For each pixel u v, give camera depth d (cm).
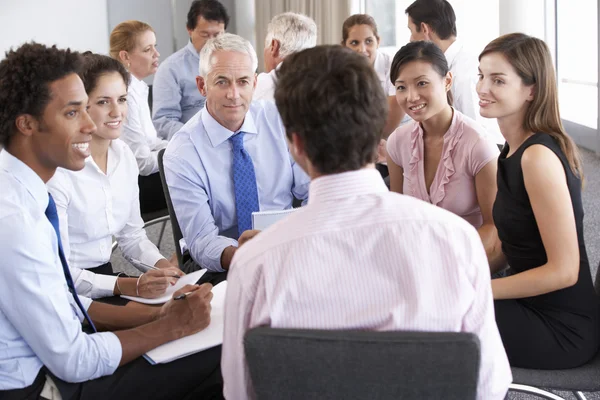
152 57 404
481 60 183
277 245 107
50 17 771
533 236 177
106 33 796
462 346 99
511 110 181
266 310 107
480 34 698
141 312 185
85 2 781
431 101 224
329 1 748
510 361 179
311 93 107
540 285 170
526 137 182
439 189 231
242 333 111
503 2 635
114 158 239
